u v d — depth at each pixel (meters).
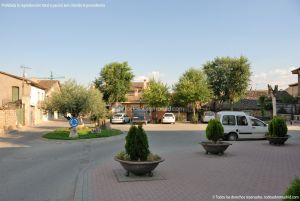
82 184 8.56
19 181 9.37
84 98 26.11
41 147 18.27
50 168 11.51
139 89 69.75
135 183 8.57
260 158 12.65
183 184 8.36
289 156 13.12
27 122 39.97
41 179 9.63
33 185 8.85
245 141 19.58
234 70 54.91
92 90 27.47
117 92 60.38
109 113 41.72
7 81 40.88
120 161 9.27
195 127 35.38
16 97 41.78
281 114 48.16
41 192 8.10
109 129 29.22
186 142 20.05
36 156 14.62
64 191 8.20
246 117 20.56
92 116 28.88
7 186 8.75
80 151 16.36
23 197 7.64
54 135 23.83
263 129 20.53
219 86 55.72
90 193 7.61
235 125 20.31
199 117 50.84
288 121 42.84
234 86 54.88
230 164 11.33
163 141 20.69
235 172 9.87
